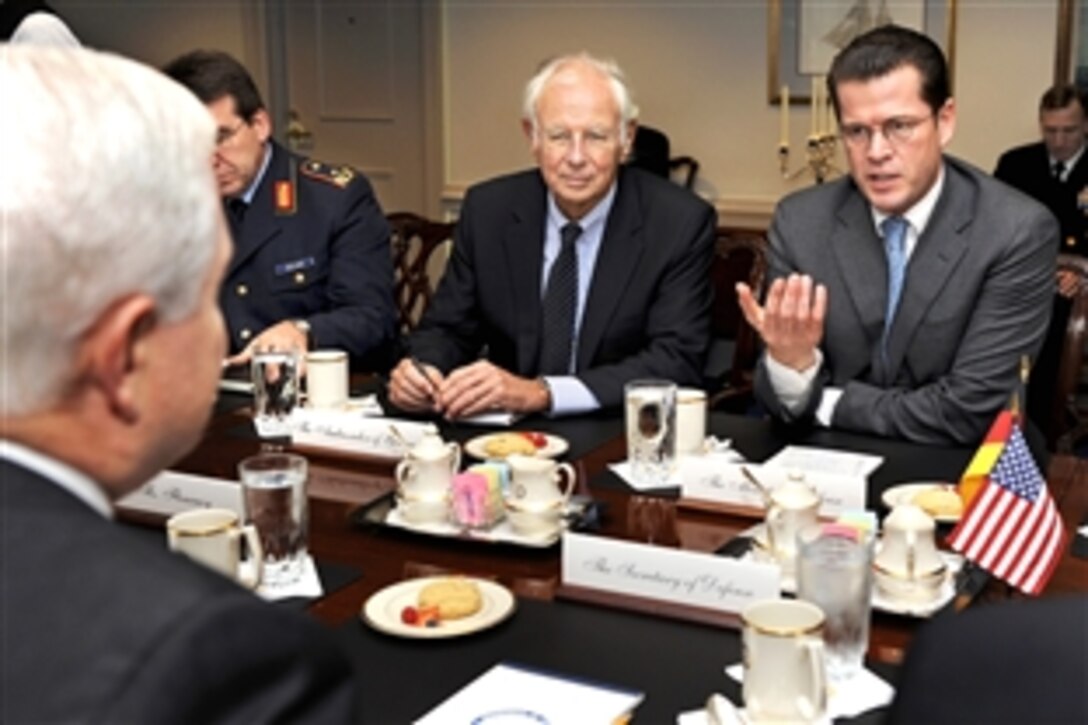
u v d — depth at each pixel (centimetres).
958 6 509
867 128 229
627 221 274
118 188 71
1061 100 464
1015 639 66
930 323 236
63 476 76
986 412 223
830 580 127
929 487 184
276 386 226
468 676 131
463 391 231
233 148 302
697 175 565
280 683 68
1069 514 180
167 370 77
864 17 518
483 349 300
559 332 276
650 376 259
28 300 70
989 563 150
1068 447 269
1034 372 394
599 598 148
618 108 266
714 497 183
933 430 219
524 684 127
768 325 221
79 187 70
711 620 142
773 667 117
